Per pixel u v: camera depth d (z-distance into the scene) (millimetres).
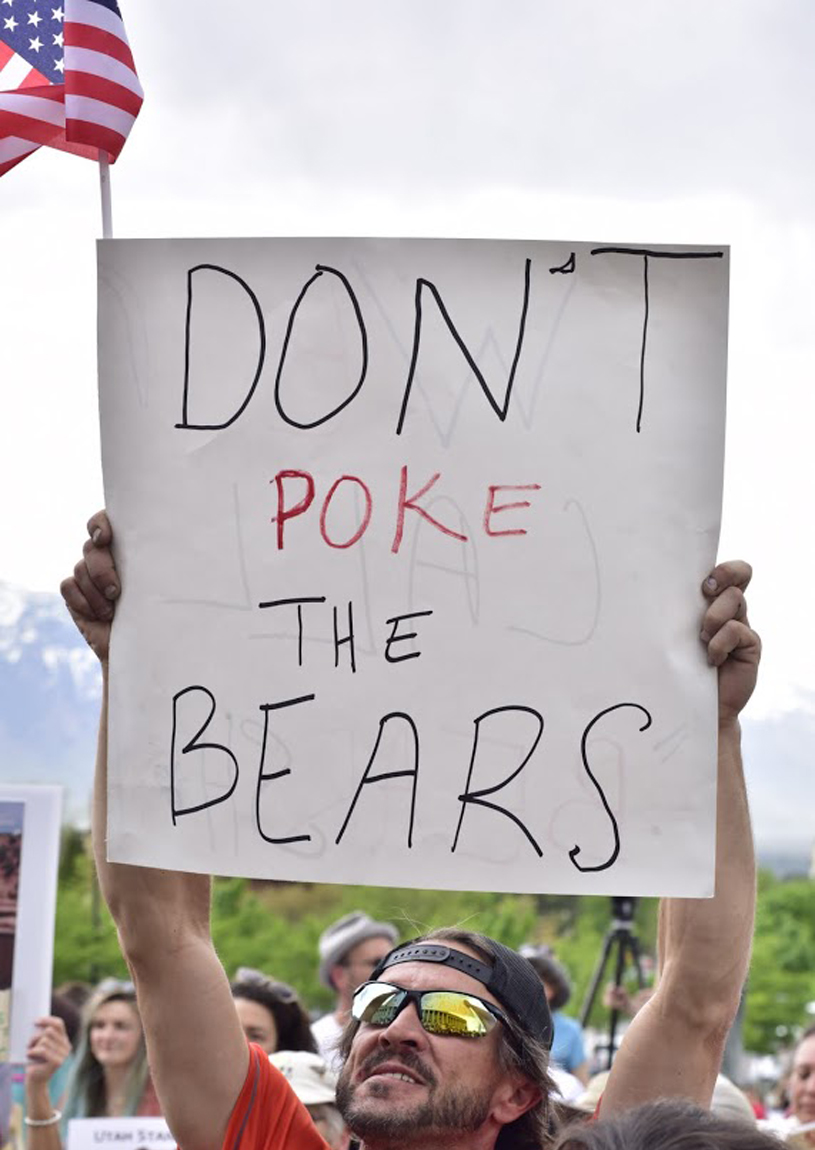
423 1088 2734
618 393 2699
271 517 2729
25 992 4336
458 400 2715
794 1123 5023
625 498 2684
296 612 2709
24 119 3283
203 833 2689
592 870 2625
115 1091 5445
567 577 2678
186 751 2709
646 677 2656
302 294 2748
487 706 2666
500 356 2715
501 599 2682
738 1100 3832
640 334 2703
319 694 2691
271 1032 4691
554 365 2707
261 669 2705
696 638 2664
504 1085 2799
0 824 4367
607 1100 2814
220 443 2748
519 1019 2822
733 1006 2812
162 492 2754
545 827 2639
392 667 2684
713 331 2691
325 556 2713
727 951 2764
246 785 2689
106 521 2770
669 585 2668
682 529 2678
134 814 2711
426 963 2842
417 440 2715
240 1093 2900
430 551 2697
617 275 2707
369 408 2725
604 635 2666
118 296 2775
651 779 2639
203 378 2756
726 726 2762
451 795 2656
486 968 2832
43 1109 4633
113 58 3193
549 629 2672
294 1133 2910
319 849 2662
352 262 2738
